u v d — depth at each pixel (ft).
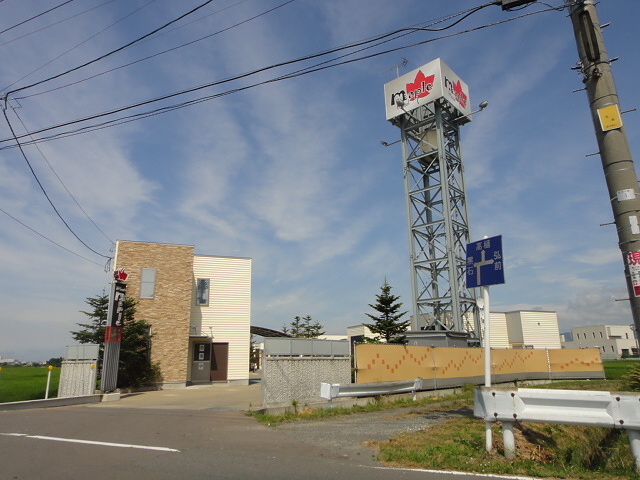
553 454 25.26
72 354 62.59
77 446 26.84
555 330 131.85
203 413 41.45
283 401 42.42
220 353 86.22
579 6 26.09
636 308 22.48
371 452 24.62
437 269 92.22
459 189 98.02
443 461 21.98
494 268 25.84
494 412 22.65
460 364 63.16
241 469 21.11
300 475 20.04
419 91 96.58
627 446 27.96
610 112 24.62
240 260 91.61
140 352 73.72
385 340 82.89
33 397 61.41
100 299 106.73
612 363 159.53
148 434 30.78
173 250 82.69
